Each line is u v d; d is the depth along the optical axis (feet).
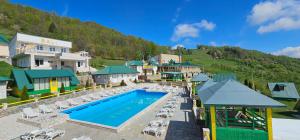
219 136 33.96
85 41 336.08
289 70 287.89
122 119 63.52
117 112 73.31
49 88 93.71
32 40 132.05
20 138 39.14
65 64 143.33
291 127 49.62
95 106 79.56
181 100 81.66
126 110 76.89
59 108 66.44
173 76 193.57
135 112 73.41
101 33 440.04
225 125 35.60
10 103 61.82
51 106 69.41
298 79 220.23
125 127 46.06
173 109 63.98
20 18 330.75
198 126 45.93
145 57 341.00
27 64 118.73
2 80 73.51
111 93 102.37
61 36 306.96
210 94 36.22
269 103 30.27
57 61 130.82
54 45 146.92
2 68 103.40
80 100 80.79
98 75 150.10
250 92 33.22
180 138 38.73
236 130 33.27
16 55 120.78
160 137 39.45
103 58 305.73
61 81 100.99
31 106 66.44
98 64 224.12
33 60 115.85
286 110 86.38
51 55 128.77
